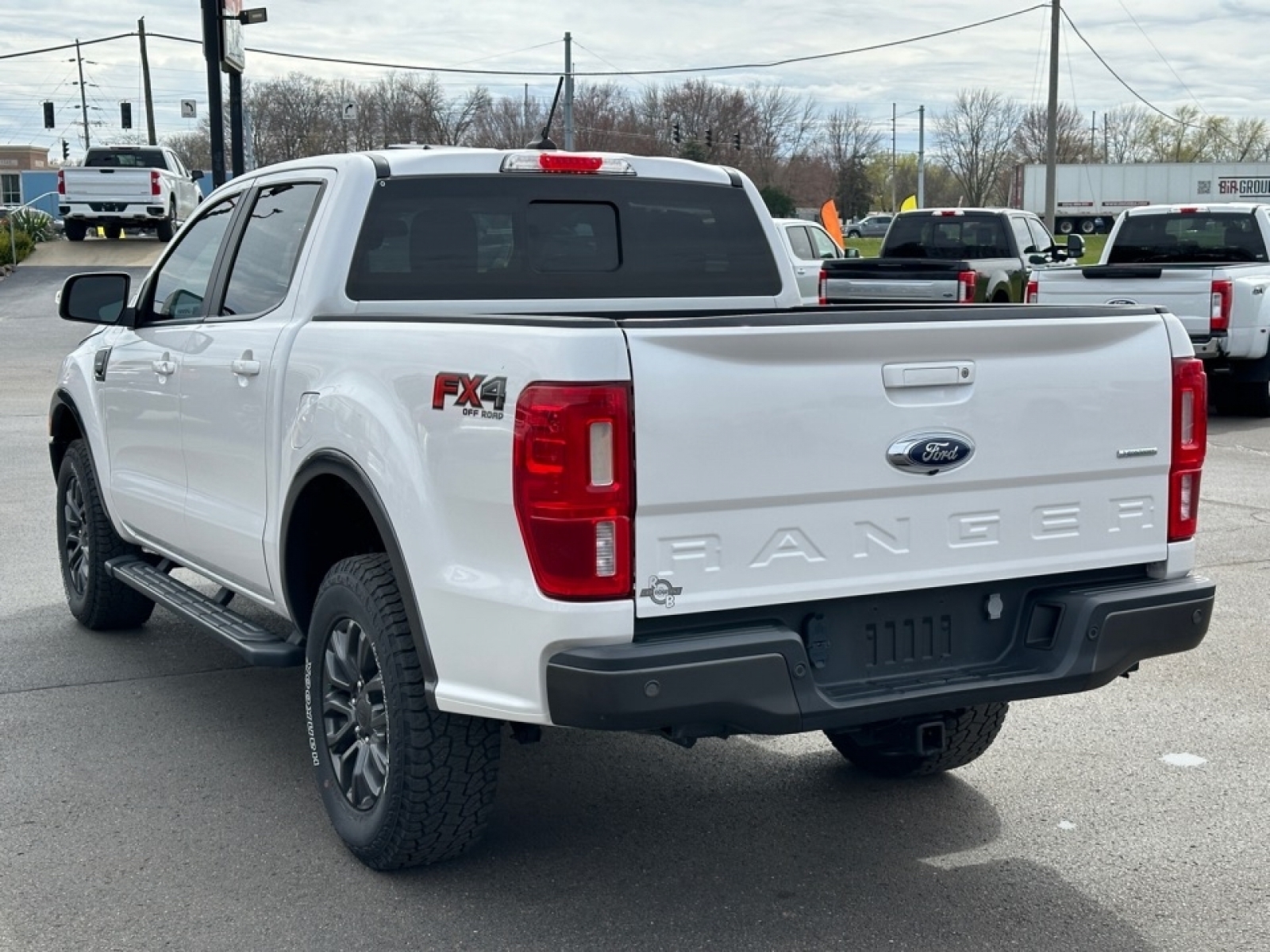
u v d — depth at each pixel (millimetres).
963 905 4070
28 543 8992
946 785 5027
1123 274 14258
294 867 4328
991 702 3936
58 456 7215
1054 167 43594
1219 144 113875
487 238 5109
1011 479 3975
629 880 4242
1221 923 3957
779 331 3588
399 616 4055
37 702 5938
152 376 5801
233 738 5500
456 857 4258
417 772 4004
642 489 3477
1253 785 4996
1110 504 4164
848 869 4316
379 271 4879
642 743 5508
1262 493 10875
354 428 4180
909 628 3963
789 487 3648
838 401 3701
